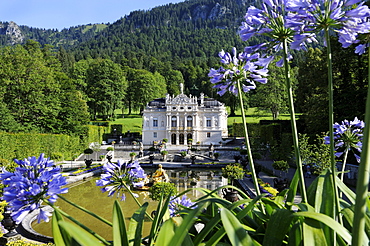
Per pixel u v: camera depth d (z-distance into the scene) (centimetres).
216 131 6825
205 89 12619
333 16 234
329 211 242
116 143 7288
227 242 282
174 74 14462
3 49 4662
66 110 5556
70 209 1800
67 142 4691
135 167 315
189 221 153
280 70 6359
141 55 17362
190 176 3359
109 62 9175
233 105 9612
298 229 230
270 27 271
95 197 2178
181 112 6819
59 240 211
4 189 218
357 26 235
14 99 4594
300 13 241
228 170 2317
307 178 2397
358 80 2967
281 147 3169
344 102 2908
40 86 4759
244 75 326
